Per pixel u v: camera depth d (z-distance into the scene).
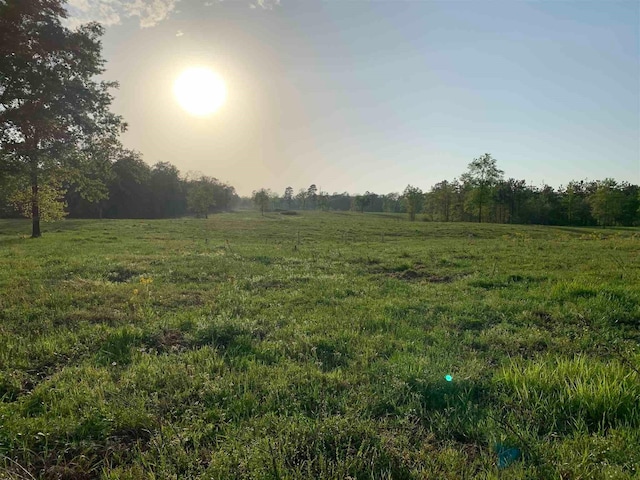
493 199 77.94
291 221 62.25
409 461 3.19
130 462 3.23
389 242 27.77
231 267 13.68
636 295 8.53
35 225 29.28
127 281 11.21
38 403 4.09
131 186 88.31
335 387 4.48
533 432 3.54
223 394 4.25
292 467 3.01
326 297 9.27
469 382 4.50
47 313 7.41
